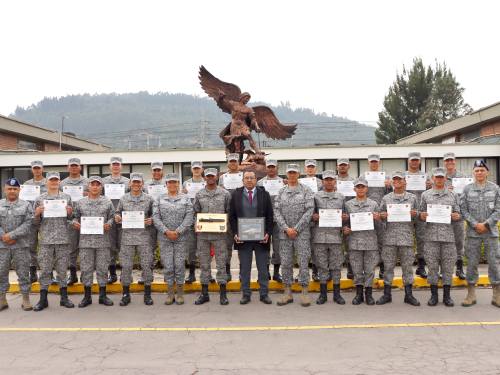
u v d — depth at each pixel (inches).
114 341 193.3
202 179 316.5
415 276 298.0
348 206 252.8
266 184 291.3
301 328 208.2
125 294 256.5
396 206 246.1
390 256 249.3
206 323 218.4
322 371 157.0
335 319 221.8
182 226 251.1
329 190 255.6
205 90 468.1
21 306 254.5
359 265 249.9
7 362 170.1
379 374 153.6
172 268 255.6
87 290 255.0
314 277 288.0
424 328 205.0
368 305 248.1
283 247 252.4
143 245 254.7
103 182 304.2
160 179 314.0
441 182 243.6
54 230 248.5
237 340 192.7
